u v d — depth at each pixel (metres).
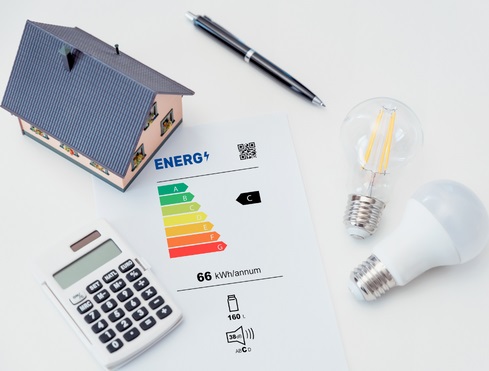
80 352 0.71
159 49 0.87
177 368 0.70
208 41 0.88
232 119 0.83
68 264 0.72
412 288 0.75
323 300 0.74
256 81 0.86
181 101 0.79
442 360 0.72
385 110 0.78
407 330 0.73
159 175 0.79
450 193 0.71
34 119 0.75
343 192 0.79
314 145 0.82
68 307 0.70
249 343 0.72
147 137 0.76
